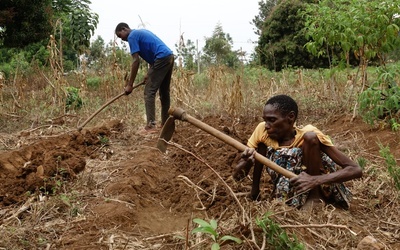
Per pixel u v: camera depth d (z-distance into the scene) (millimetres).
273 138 3629
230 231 2969
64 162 4906
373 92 5820
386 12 6059
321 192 3693
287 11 19203
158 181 4902
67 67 16547
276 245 2773
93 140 6156
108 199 4035
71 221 3643
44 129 7250
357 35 6395
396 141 5492
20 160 5176
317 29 6723
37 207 3895
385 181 4305
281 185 3637
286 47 18688
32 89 10109
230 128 7180
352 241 3139
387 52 6371
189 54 12523
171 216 4012
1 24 15656
